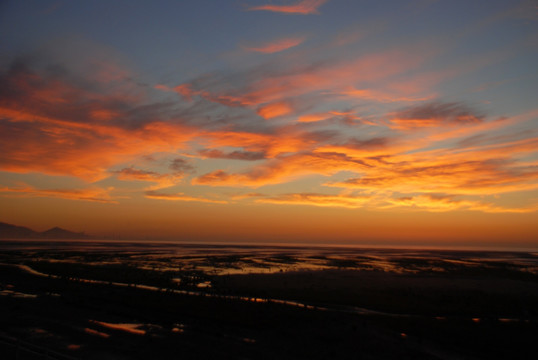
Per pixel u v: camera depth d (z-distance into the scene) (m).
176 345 19.39
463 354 19.50
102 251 129.50
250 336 21.41
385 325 24.28
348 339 20.73
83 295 33.75
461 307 31.45
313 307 30.00
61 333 21.22
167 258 93.62
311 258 105.38
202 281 46.97
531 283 50.09
